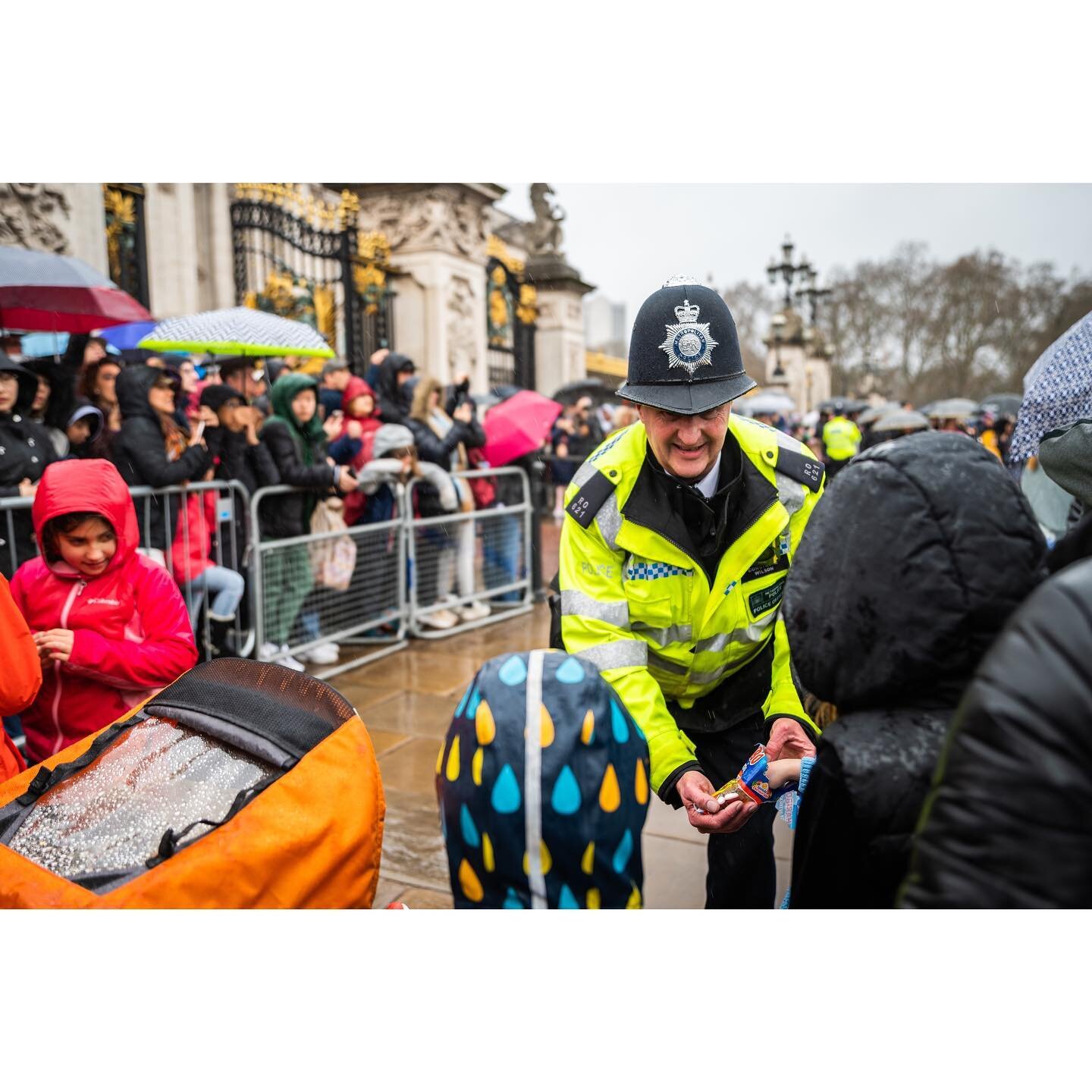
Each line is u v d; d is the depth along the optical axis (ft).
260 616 14.24
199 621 13.46
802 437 62.90
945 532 2.74
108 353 16.14
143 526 12.40
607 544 5.60
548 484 28.02
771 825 6.15
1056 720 2.04
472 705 3.42
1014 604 2.71
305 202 34.53
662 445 5.14
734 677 6.33
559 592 5.85
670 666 6.01
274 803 4.14
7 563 10.67
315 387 15.69
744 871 6.18
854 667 2.92
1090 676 2.04
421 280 33.27
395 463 16.63
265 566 14.43
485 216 35.78
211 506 13.50
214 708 4.56
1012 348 97.60
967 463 2.84
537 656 3.52
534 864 3.29
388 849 9.43
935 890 2.19
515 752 3.25
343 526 16.03
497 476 20.12
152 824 4.11
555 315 45.83
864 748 2.86
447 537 18.54
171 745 4.45
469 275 34.99
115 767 4.39
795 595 3.09
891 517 2.81
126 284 28.17
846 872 2.95
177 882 3.87
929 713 2.89
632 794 3.43
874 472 2.90
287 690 4.71
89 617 7.33
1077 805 2.03
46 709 7.52
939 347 102.99
